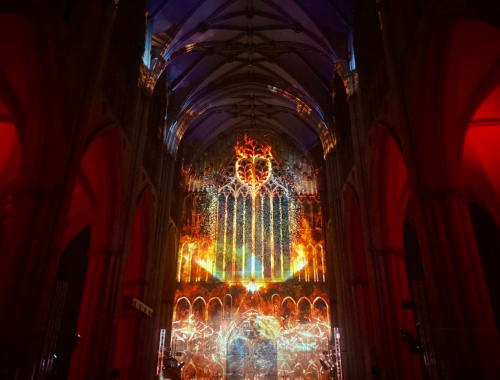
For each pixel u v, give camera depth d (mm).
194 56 24969
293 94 27312
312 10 21172
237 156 33688
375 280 15133
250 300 28469
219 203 32188
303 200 31719
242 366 26828
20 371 8414
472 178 17438
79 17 11836
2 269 9227
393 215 15602
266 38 24109
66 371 16281
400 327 13836
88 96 11664
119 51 16250
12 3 8883
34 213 9773
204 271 29641
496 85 11305
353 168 20438
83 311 13938
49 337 10516
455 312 8945
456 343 8727
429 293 9625
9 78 11523
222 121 32125
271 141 34062
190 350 26969
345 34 21078
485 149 16125
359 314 19859
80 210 21797
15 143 15711
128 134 17047
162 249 23234
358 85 18703
